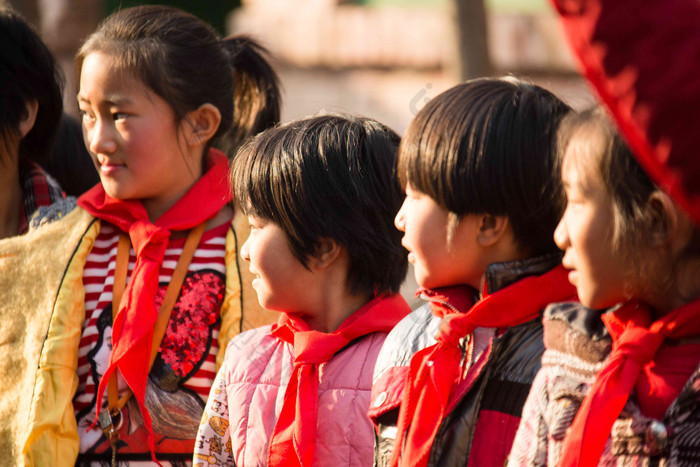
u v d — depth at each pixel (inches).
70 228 213.2
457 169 146.9
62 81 260.8
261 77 249.3
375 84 639.1
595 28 94.8
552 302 148.2
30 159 253.8
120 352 191.0
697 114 92.7
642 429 120.2
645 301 126.2
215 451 183.8
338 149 176.1
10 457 197.5
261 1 710.5
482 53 389.4
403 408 150.2
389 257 178.5
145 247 202.5
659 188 115.7
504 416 145.9
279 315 204.8
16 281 208.7
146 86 202.5
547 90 157.9
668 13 92.6
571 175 125.5
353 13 652.7
